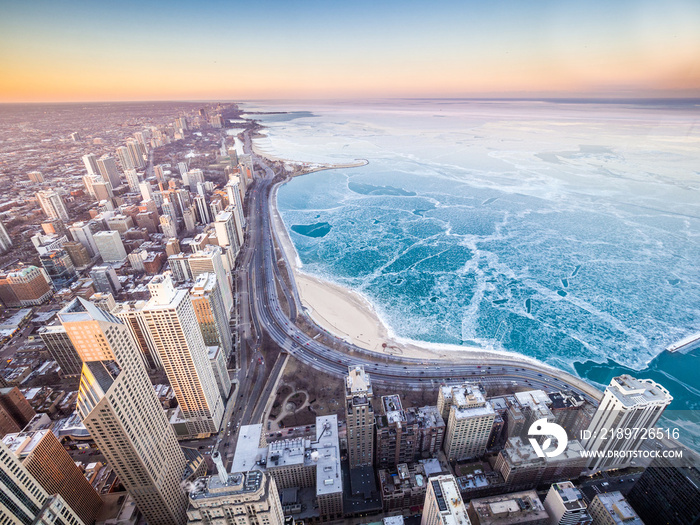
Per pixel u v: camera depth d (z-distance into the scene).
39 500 137.75
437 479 173.62
